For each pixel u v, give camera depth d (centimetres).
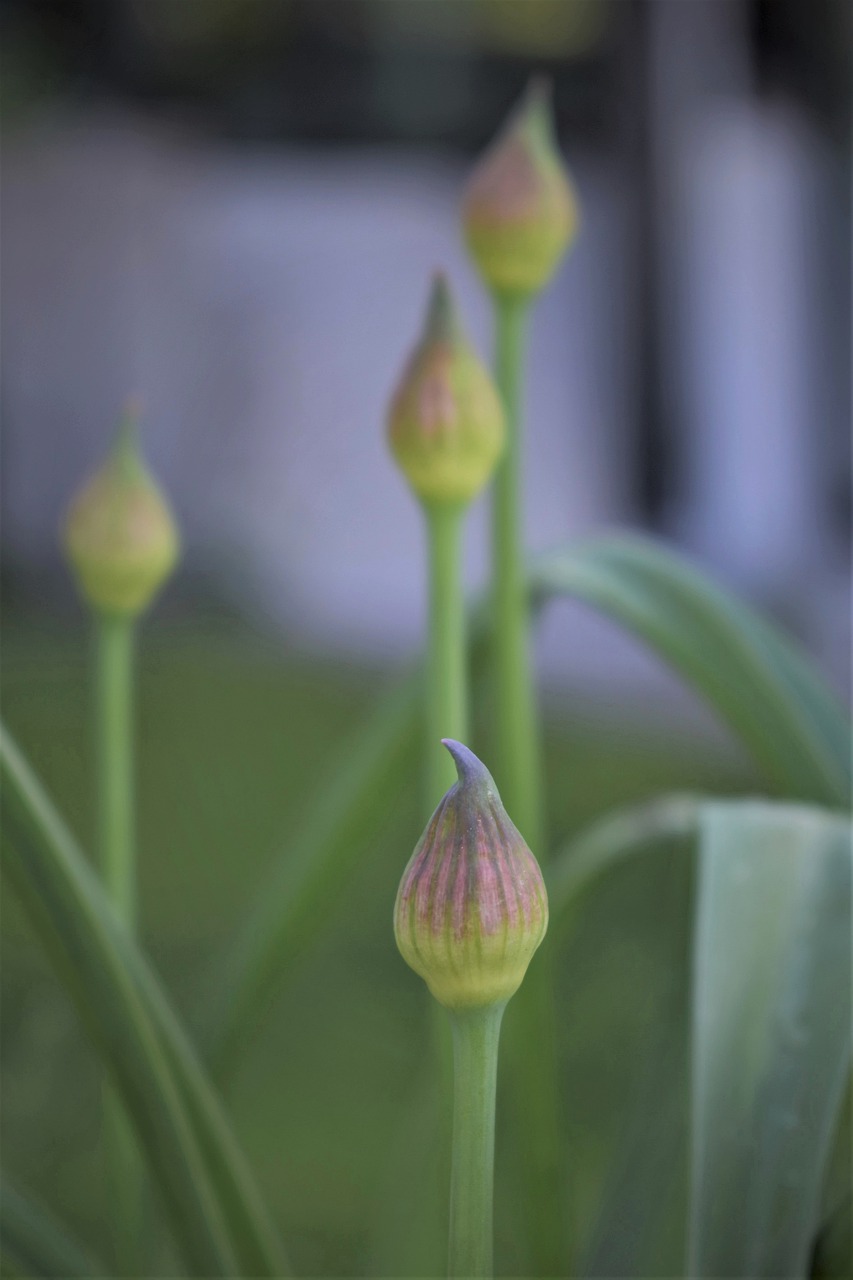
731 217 481
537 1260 77
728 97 476
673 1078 74
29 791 64
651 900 206
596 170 549
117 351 556
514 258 74
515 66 553
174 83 552
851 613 391
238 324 580
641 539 80
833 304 461
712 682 77
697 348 497
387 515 575
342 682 388
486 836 57
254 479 571
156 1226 83
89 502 74
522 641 75
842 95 448
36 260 545
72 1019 172
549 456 558
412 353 68
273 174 582
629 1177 73
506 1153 125
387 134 568
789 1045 65
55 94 509
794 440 478
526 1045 76
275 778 290
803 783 77
